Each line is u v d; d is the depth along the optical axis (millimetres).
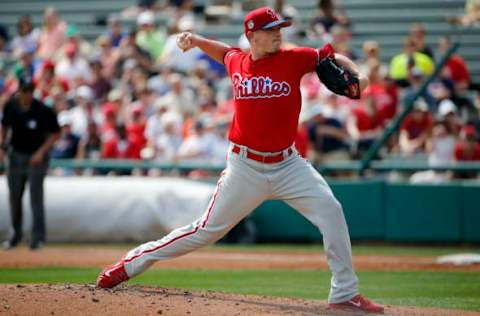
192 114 52531
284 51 18672
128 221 44906
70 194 45594
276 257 36531
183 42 20047
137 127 50062
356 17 63594
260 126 18547
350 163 46469
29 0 73125
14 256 35625
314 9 64750
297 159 18969
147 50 58875
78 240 45562
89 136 50594
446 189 43906
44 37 61625
